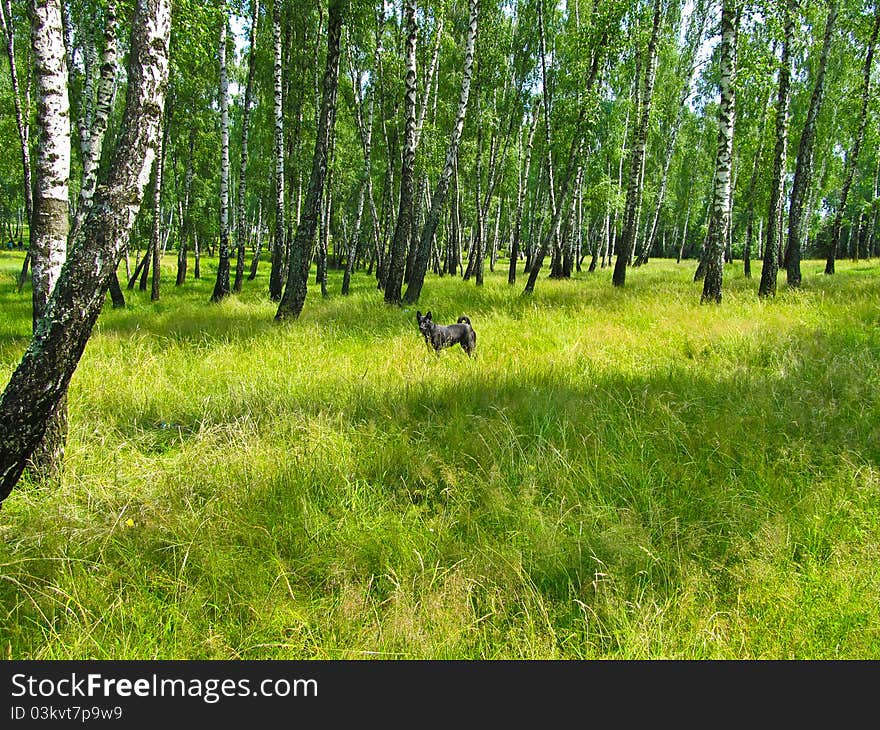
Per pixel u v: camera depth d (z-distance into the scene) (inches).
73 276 104.6
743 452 152.6
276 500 136.3
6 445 106.0
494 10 753.0
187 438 181.6
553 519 127.1
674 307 401.1
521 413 189.6
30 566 111.7
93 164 372.8
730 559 113.3
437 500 141.6
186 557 109.8
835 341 267.4
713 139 1207.6
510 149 1141.7
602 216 1221.1
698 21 1000.2
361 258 1902.1
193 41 450.6
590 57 575.5
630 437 167.5
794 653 90.5
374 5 443.5
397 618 96.2
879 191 1176.2
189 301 658.8
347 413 193.2
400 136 868.6
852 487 132.4
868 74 685.3
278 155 631.2
